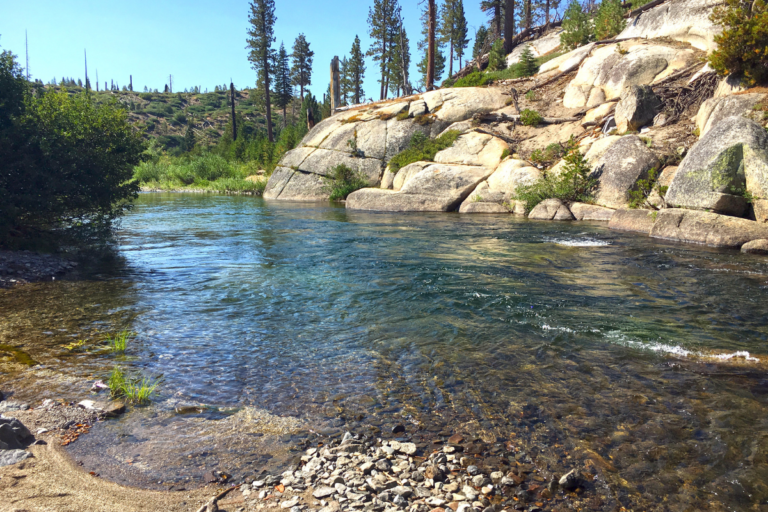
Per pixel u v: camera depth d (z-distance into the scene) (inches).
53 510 109.1
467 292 304.5
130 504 113.6
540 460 132.6
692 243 479.5
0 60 391.2
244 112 4795.8
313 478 125.3
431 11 1402.6
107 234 476.7
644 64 882.8
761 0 610.2
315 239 532.7
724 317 253.8
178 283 338.6
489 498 117.3
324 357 207.5
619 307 272.7
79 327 244.1
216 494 119.0
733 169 496.4
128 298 299.7
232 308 279.4
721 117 596.1
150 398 169.9
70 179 412.5
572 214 705.0
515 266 381.7
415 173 975.0
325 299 296.4
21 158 383.6
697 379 180.2
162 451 137.6
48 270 368.8
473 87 1186.0
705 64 799.1
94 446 138.9
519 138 966.4
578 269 369.4
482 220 708.7
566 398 167.2
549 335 229.6
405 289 314.7
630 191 654.5
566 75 1091.3
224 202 1104.2
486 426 150.5
